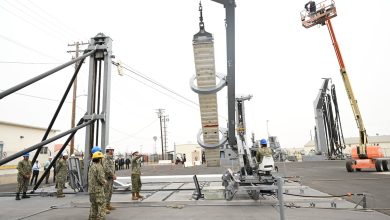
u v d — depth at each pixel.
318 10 21.70
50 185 17.38
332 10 21.16
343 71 21.17
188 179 15.01
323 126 38.97
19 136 27.84
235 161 10.65
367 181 14.00
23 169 11.47
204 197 9.53
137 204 9.30
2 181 22.48
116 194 11.77
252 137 15.62
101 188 6.68
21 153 7.56
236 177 9.77
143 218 7.31
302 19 22.75
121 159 43.69
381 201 8.88
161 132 71.19
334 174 18.55
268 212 7.70
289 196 9.72
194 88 10.52
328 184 13.09
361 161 20.12
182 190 12.25
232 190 8.98
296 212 7.57
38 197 11.86
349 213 7.35
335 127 35.41
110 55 13.07
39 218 7.71
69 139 12.10
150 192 11.96
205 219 7.00
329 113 36.16
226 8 7.83
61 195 11.60
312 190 11.15
